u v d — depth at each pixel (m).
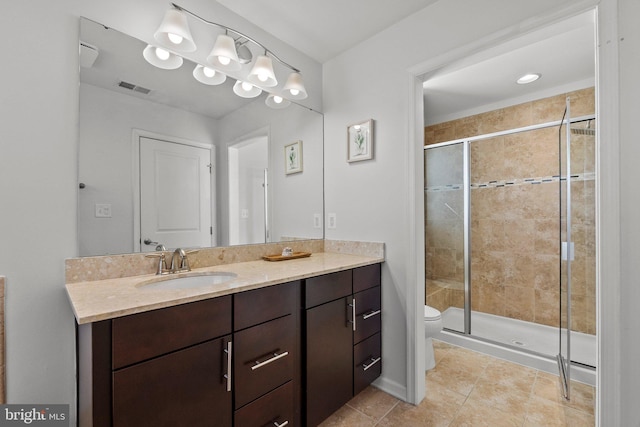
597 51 1.17
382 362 1.88
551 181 2.64
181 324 0.99
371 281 1.81
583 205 1.66
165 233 1.48
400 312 1.79
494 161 2.95
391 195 1.84
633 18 1.09
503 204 2.91
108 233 1.30
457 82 2.47
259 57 1.70
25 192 1.10
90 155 1.25
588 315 1.75
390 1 1.63
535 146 2.71
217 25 1.60
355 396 1.80
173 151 1.52
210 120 1.66
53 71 1.16
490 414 1.61
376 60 1.93
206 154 1.65
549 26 1.30
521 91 2.67
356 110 2.04
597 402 1.18
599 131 1.16
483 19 1.46
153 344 0.92
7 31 1.06
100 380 0.83
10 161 1.07
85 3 1.24
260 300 1.22
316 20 1.79
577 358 1.88
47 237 1.14
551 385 1.89
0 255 1.05
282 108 2.01
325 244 2.23
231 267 1.60
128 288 1.12
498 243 2.95
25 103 1.10
